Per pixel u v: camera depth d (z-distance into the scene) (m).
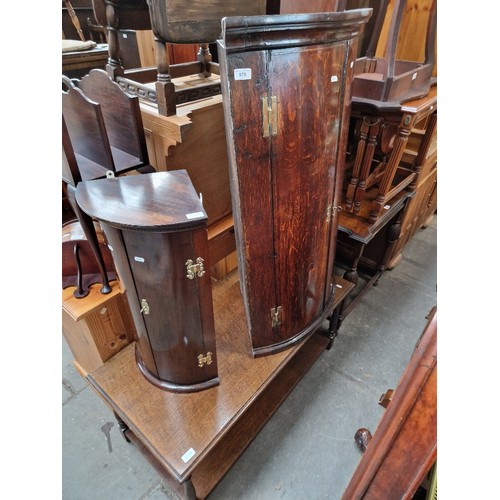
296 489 1.30
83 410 1.53
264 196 1.00
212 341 1.07
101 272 1.19
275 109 0.89
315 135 1.00
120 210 0.86
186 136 1.17
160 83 1.11
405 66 1.65
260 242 1.07
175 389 1.13
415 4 1.76
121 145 1.22
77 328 1.31
